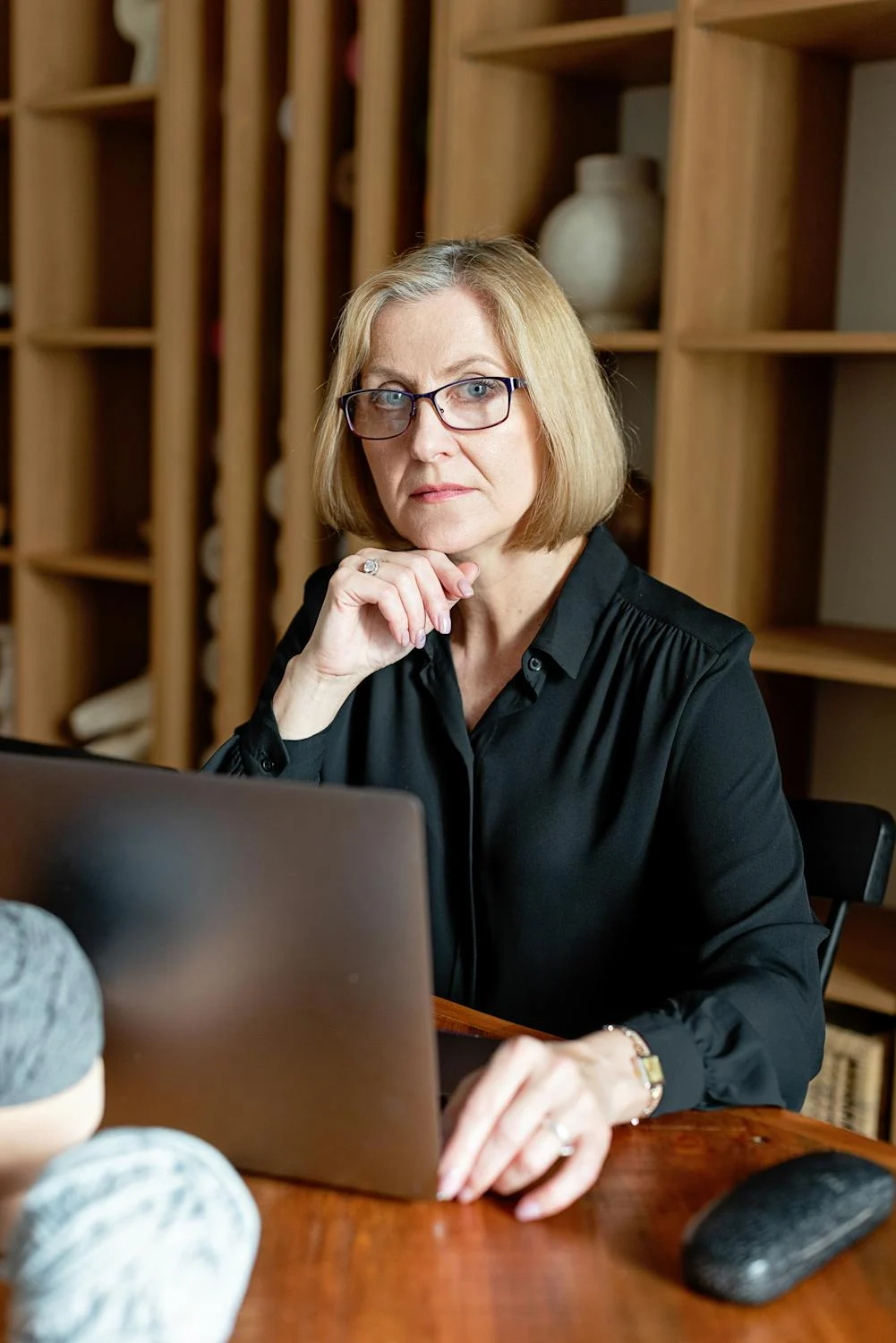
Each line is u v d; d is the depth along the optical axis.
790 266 2.52
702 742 1.41
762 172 2.43
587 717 1.48
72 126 3.39
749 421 2.50
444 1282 0.82
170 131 2.99
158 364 3.07
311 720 1.50
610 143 2.86
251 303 2.96
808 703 2.70
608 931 1.46
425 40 2.74
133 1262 0.65
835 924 1.61
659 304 2.56
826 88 2.52
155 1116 0.92
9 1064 0.77
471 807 1.52
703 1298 0.81
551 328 1.47
